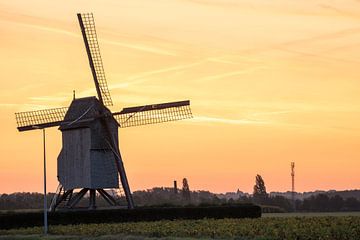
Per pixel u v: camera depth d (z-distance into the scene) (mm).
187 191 181375
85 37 94250
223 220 85062
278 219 86562
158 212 92875
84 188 90500
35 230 81500
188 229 71750
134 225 79625
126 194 93250
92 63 93938
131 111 93875
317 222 76750
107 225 81500
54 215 87938
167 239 64500
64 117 93250
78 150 91438
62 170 92562
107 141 91688
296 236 61188
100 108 91812
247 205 100125
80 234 76000
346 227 65312
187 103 96062
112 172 91812
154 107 94938
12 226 87188
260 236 63500
